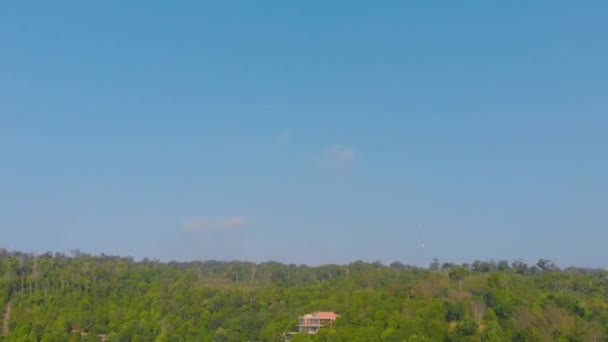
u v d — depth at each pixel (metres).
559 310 146.62
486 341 135.12
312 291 199.25
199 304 191.75
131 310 185.25
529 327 138.88
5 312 179.75
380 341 139.75
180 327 173.00
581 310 147.12
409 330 141.25
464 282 177.50
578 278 193.62
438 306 151.12
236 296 196.25
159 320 177.88
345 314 158.50
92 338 166.62
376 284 199.12
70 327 173.75
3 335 165.38
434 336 140.88
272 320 175.88
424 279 190.38
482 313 149.25
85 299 188.62
